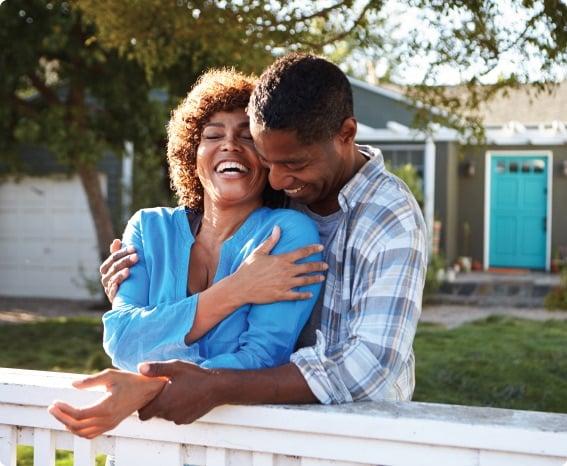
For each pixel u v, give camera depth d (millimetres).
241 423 1701
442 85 4266
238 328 1838
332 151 1771
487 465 1559
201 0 4086
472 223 14359
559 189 13992
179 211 2074
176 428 1772
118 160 12758
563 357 6566
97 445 1889
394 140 13039
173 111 2154
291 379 1683
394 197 1813
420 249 1787
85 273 12914
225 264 1925
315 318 1902
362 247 1785
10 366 6887
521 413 1635
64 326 9297
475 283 12086
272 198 2070
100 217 10539
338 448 1654
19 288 13188
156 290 1962
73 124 9414
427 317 9977
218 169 1937
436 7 3682
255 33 4082
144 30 4336
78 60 9461
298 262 1830
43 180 12969
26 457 4316
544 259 14180
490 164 14289
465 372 6027
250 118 1780
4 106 9375
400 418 1599
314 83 1706
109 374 1626
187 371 1641
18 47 8828
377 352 1702
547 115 14320
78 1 4488
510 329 8430
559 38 3402
